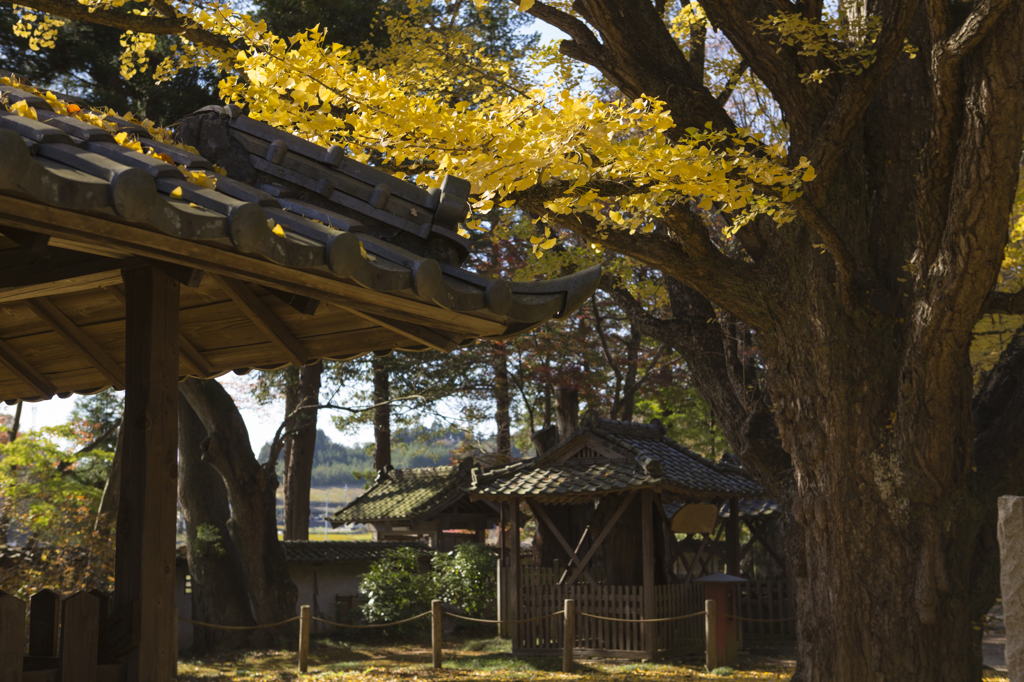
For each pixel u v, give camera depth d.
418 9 8.70
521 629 13.09
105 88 13.13
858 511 7.25
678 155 5.16
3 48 11.97
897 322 7.43
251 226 1.97
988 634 15.02
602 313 22.61
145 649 2.47
